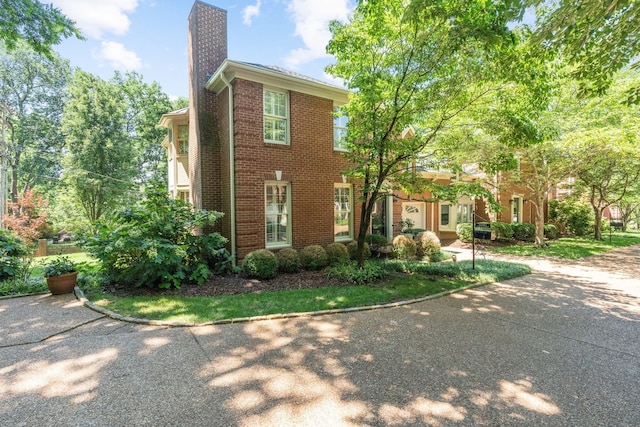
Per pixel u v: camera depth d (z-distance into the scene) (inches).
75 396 114.0
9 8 300.8
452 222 669.3
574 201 793.6
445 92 253.8
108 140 699.4
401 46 254.7
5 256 283.7
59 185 899.4
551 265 400.2
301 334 172.1
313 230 392.5
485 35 193.0
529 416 102.4
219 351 151.2
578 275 334.0
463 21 198.4
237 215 339.0
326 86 384.8
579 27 170.2
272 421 100.4
